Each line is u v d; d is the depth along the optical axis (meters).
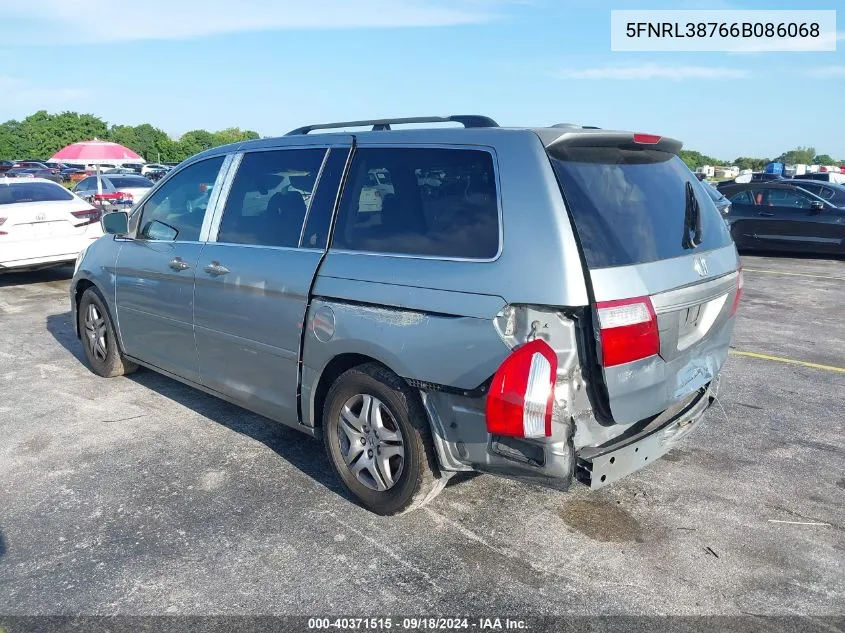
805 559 3.32
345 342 3.51
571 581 3.14
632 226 3.10
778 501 3.86
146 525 3.60
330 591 3.07
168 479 4.10
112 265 5.32
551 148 3.08
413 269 3.29
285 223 4.00
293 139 4.17
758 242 14.22
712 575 3.19
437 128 3.50
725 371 6.20
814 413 5.18
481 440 3.11
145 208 5.14
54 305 8.86
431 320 3.17
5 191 9.95
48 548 3.40
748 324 8.05
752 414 5.15
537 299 2.87
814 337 7.45
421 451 3.37
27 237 9.46
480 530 3.55
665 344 3.10
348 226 3.67
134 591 3.07
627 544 3.43
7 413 5.12
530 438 2.94
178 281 4.60
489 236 3.09
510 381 2.85
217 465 4.28
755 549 3.39
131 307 5.18
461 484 4.03
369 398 3.58
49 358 6.50
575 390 2.92
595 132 3.17
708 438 4.71
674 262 3.18
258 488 3.99
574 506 3.79
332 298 3.58
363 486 3.69
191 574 3.19
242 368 4.24
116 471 4.20
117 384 5.75
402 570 3.22
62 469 4.23
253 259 4.06
